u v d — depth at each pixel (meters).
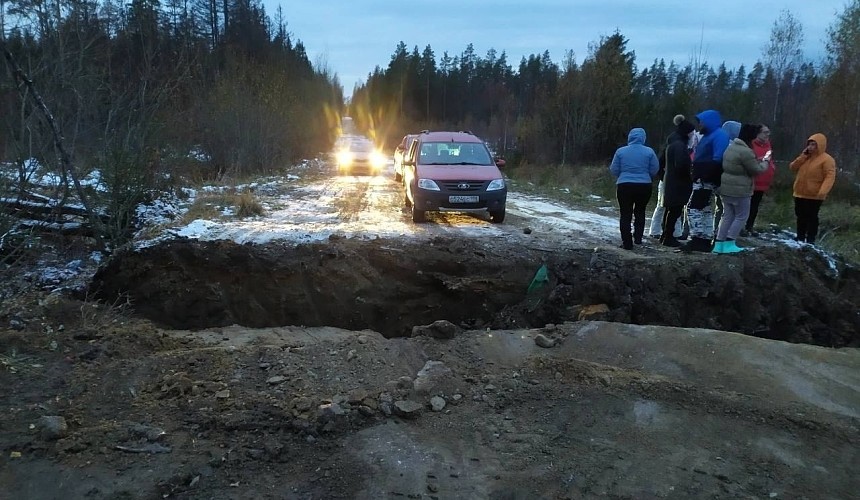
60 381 4.60
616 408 4.26
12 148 7.57
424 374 4.77
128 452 3.67
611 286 6.82
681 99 23.47
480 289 7.45
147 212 9.95
